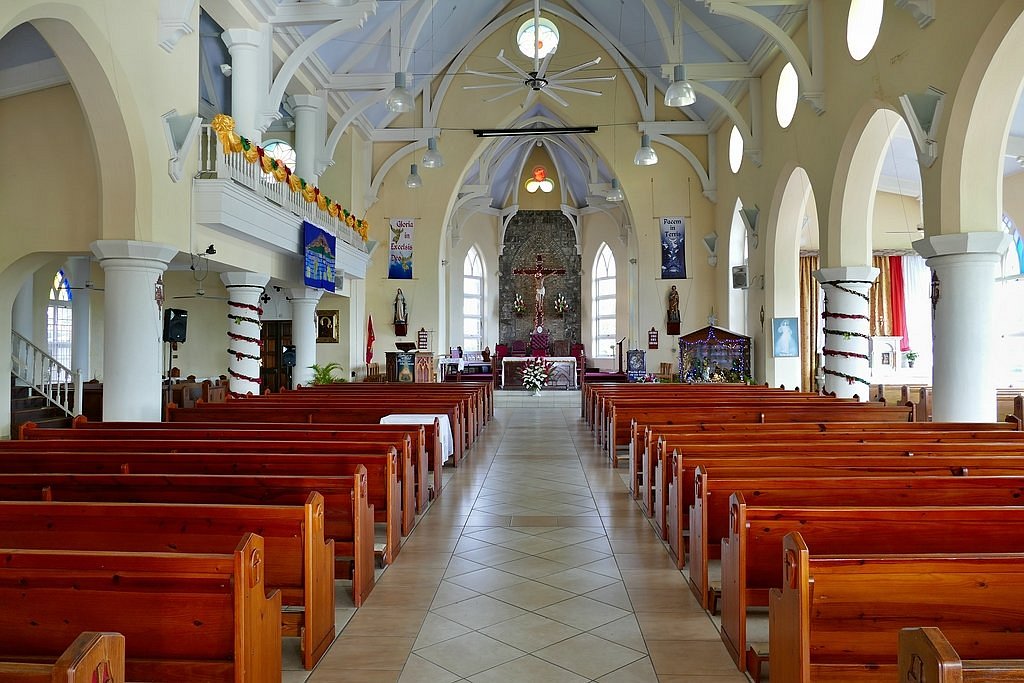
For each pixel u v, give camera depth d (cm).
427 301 2148
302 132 1648
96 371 1719
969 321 880
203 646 304
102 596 303
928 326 1917
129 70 902
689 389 1373
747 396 1202
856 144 1201
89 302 1689
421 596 525
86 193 998
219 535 401
